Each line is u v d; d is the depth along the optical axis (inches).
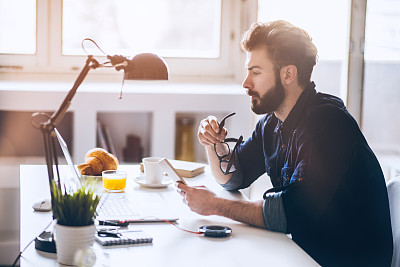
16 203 114.3
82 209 53.0
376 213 67.8
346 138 66.7
